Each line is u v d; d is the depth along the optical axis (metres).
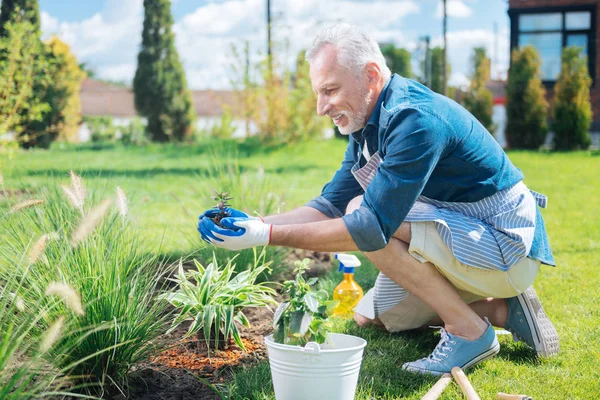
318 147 14.28
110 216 2.85
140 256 2.92
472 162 2.70
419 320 3.12
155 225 5.47
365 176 2.81
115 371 2.45
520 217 2.78
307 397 2.18
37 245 2.15
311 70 2.74
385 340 3.12
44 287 2.39
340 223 2.51
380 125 2.64
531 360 2.88
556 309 3.56
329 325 2.32
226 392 2.44
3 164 7.13
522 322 2.93
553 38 17.72
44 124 16.11
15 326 2.24
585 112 14.95
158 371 2.61
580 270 4.37
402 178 2.51
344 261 3.69
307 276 4.21
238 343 2.85
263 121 15.10
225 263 3.86
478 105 16.64
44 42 9.74
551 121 16.38
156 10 19.11
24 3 16.42
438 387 2.44
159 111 19.19
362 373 2.66
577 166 11.42
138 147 16.00
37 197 3.10
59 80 17.25
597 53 17.45
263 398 2.37
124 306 2.44
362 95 2.69
